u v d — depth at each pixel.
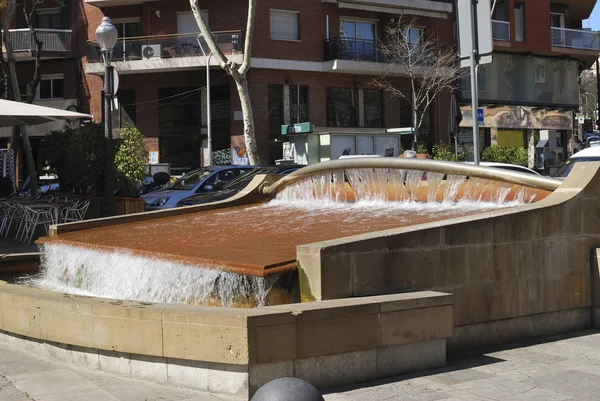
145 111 34.59
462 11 9.62
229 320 5.06
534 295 7.07
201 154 34.22
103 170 17.19
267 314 5.09
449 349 6.44
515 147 38.19
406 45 35.31
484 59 9.38
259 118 33.53
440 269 6.41
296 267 6.20
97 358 5.84
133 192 17.53
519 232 6.97
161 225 9.95
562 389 5.34
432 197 9.12
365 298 5.74
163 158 34.66
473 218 6.72
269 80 33.75
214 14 33.56
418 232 6.28
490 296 6.74
